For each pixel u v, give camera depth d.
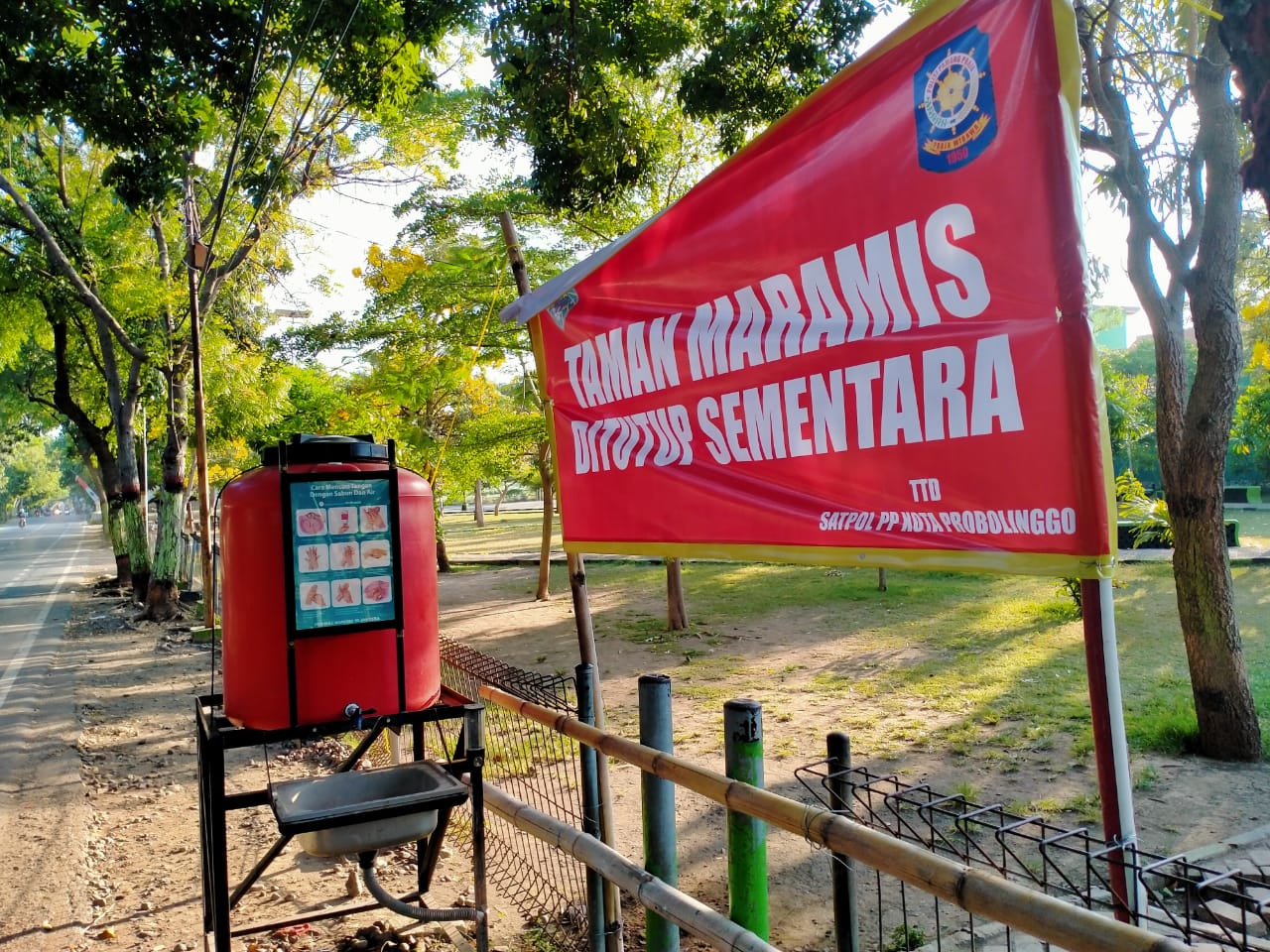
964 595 14.01
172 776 6.59
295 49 9.81
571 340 3.57
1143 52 6.33
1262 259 9.45
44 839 5.30
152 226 15.71
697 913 2.62
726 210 2.86
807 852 5.00
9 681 10.31
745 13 7.81
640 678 3.26
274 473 3.11
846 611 13.25
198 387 12.27
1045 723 7.07
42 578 26.44
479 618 14.80
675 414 3.09
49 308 17.14
